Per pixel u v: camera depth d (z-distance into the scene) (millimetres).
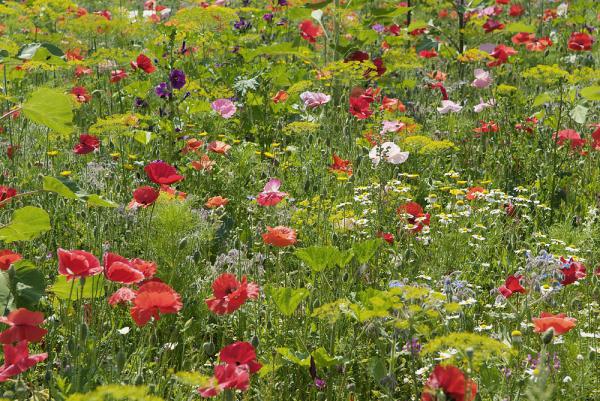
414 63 10617
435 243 6199
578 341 4836
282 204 6602
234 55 10898
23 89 10320
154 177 5512
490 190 7793
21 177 7316
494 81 11492
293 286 5766
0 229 4879
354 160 8023
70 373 4016
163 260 5641
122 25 12742
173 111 8586
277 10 12883
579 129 9672
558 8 16297
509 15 15992
